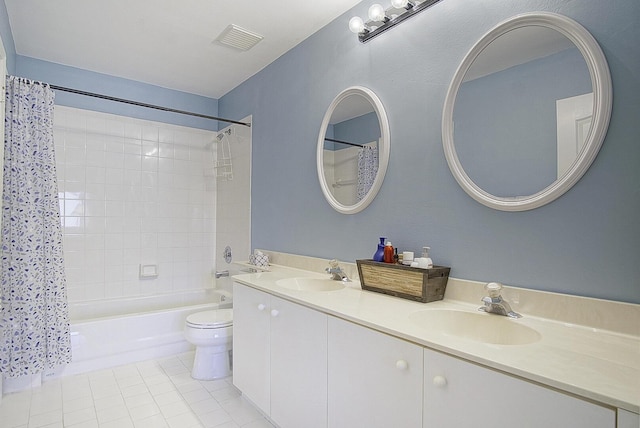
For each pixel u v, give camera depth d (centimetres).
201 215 375
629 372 82
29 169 222
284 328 170
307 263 240
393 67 184
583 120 116
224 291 348
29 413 195
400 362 111
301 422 158
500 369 88
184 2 213
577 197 118
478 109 145
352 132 208
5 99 214
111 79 325
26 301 216
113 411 198
